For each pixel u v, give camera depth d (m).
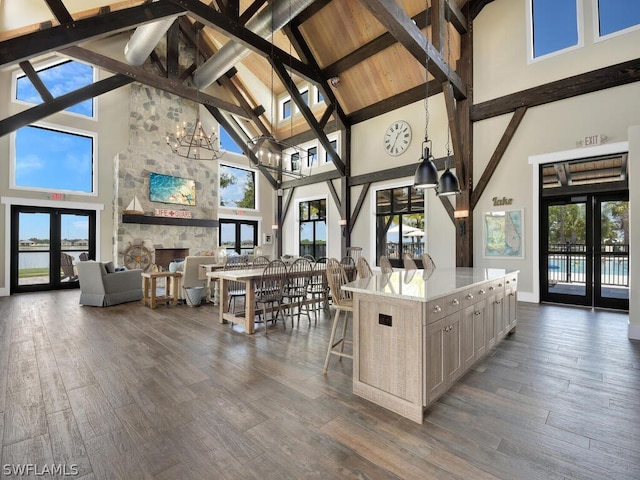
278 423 1.97
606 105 4.87
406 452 1.70
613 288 5.01
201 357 3.09
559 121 5.29
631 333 3.63
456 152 5.86
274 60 6.53
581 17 5.09
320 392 2.38
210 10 5.13
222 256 7.61
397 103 7.46
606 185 4.99
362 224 8.42
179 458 1.65
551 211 5.54
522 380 2.57
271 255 11.25
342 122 8.43
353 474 1.54
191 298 5.59
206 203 9.46
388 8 3.86
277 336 3.83
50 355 3.13
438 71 5.13
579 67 5.11
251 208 11.02
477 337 2.75
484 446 1.75
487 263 6.06
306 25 6.97
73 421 1.98
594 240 5.14
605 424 1.95
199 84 8.17
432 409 2.14
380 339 2.21
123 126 8.10
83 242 7.64
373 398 2.23
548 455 1.67
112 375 2.66
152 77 7.39
